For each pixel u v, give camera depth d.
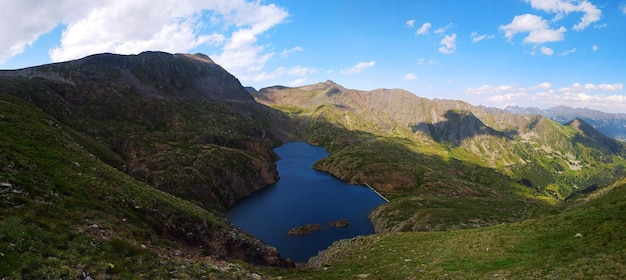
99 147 96.25
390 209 132.88
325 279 38.47
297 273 42.31
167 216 44.47
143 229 35.53
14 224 22.92
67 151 50.16
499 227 51.16
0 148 35.97
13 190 28.42
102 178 45.22
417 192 186.62
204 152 180.25
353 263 49.78
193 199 132.12
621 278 24.36
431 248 48.34
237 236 50.25
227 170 166.50
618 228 34.06
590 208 45.97
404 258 45.59
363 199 165.25
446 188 191.62
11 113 55.69
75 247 23.98
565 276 26.84
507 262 34.19
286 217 133.50
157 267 26.62
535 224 45.53
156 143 189.12
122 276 22.95
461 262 37.25
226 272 30.17
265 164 198.25
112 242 27.16
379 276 37.56
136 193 46.12
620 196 52.44
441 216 112.38
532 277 28.20
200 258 35.31
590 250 31.38
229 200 149.75
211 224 50.16
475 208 130.00
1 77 183.38
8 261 19.22
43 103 174.38
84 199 34.62
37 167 36.50
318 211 143.00
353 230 120.62
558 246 35.16
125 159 165.12
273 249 53.38
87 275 21.20
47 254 21.77
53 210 28.75
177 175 142.75
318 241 108.19
